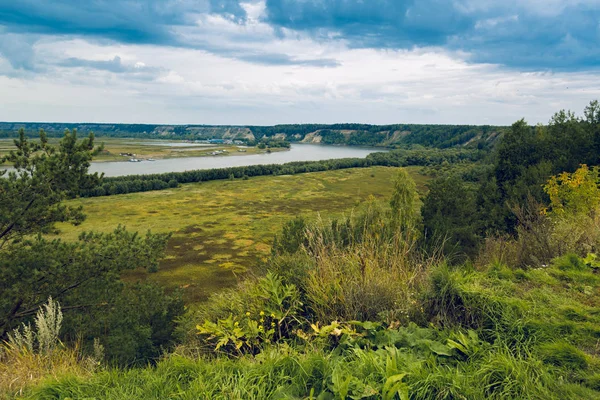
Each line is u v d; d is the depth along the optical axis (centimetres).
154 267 1234
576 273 452
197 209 6875
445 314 360
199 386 270
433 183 2548
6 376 340
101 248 1197
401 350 309
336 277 428
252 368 292
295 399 255
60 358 405
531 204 798
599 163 2045
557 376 270
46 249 1127
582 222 673
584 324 329
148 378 298
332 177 10569
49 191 1122
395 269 439
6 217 1054
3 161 1131
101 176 1253
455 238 1795
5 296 996
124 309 1116
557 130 2608
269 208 6919
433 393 251
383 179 10156
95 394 289
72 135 1187
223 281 3134
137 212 6569
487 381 261
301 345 355
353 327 362
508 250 610
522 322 328
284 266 489
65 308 1066
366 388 245
